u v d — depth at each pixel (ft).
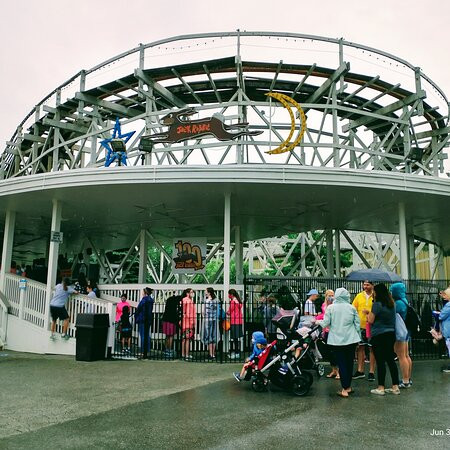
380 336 24.07
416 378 28.96
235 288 45.44
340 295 24.34
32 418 19.07
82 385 26.43
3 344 48.32
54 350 43.37
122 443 15.75
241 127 50.80
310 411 20.31
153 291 48.67
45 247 85.20
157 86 65.92
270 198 48.06
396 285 26.89
